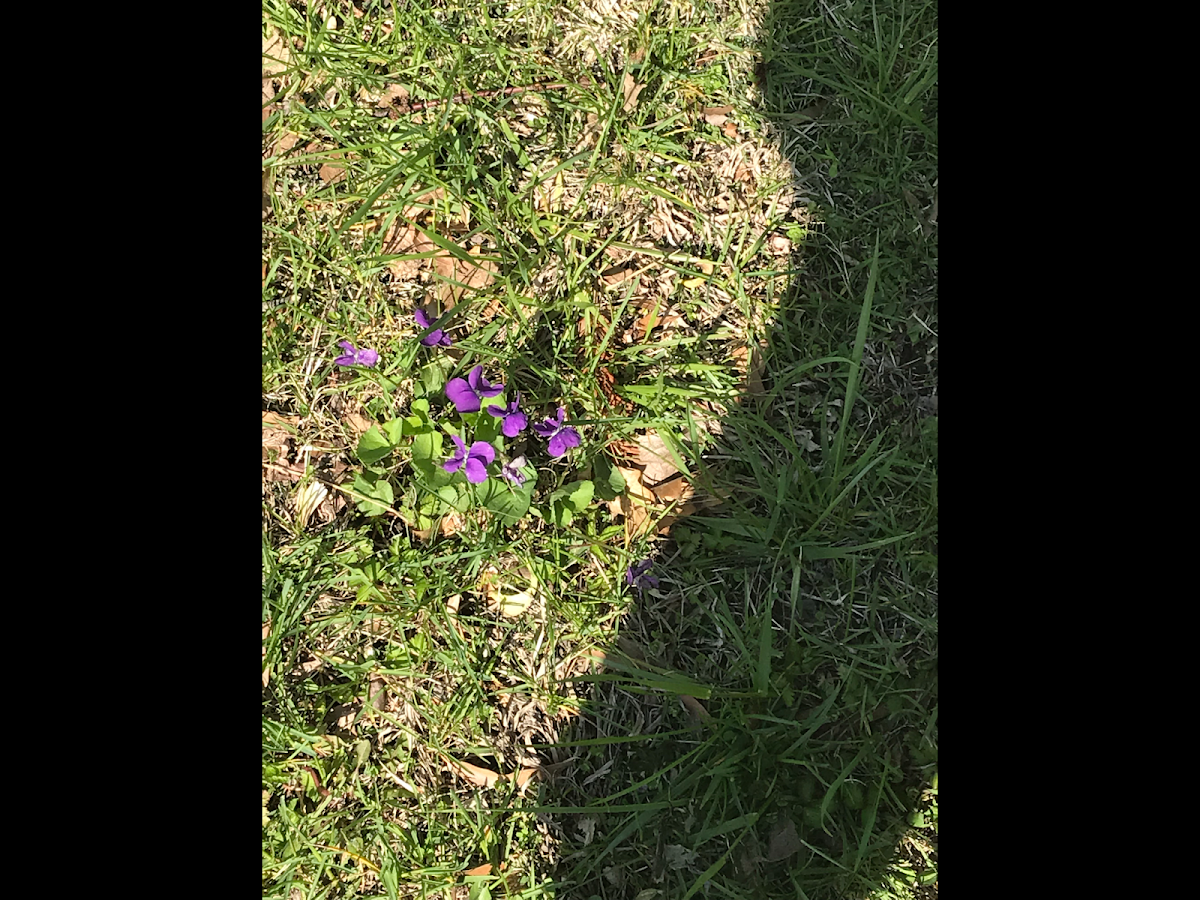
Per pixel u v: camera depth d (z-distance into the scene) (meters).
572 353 0.52
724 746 0.49
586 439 0.51
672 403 0.51
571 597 0.50
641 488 0.51
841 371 0.52
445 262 0.52
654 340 0.52
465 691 0.50
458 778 0.49
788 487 0.51
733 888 0.48
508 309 0.52
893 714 0.50
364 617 0.50
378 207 0.52
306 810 0.49
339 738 0.49
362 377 0.51
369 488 0.50
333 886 0.49
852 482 0.50
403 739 0.50
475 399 0.49
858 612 0.51
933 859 0.49
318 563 0.50
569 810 0.48
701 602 0.50
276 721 0.49
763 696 0.49
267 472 0.51
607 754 0.49
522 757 0.50
